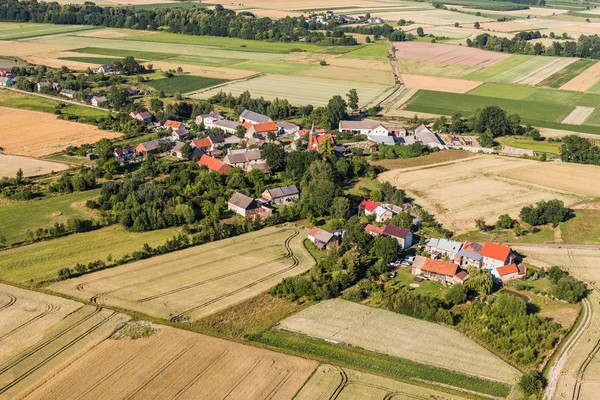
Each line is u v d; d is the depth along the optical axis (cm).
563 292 13962
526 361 11550
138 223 16975
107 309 12962
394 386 10750
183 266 15112
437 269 14862
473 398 10531
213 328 12431
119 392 10406
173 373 10919
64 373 10881
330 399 10350
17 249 15900
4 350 11500
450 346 12031
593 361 11656
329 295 13825
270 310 13262
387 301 13425
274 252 16025
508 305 13038
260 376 10888
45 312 12800
